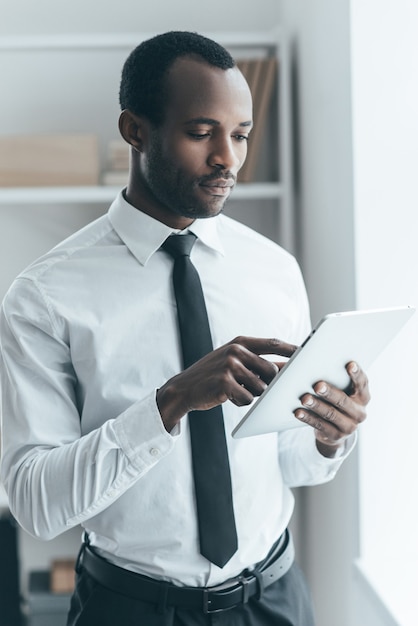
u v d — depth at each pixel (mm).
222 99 1487
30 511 1572
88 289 1671
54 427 1624
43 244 3332
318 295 2838
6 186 3031
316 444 1706
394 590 2303
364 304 2410
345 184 2475
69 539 3404
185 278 1688
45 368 1632
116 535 1653
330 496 2750
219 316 1742
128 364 1666
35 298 1644
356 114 2387
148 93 1532
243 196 3053
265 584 1692
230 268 1774
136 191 1699
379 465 2434
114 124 3303
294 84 3115
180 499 1646
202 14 3309
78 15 3281
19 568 3156
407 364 2416
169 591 1630
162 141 1528
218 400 1403
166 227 1696
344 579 2621
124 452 1501
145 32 3299
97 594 1668
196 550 1653
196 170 1509
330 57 2592
